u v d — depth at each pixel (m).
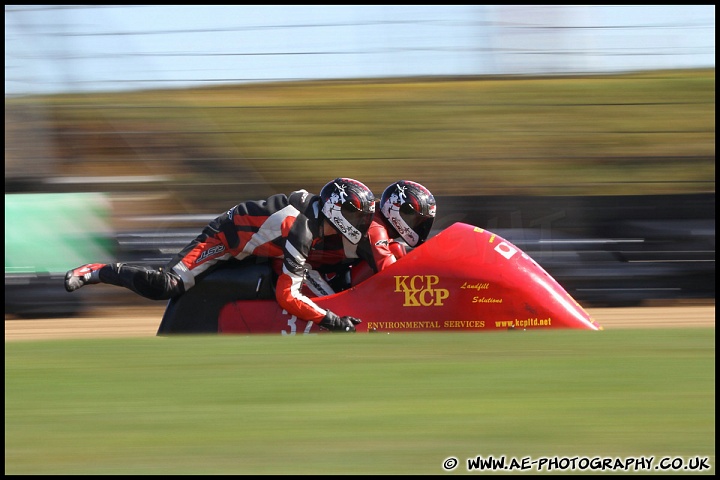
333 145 34.59
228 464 9.38
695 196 27.92
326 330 19.38
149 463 9.43
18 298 27.31
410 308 19.44
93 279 20.33
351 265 21.48
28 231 27.47
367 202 19.61
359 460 9.47
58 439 10.12
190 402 11.48
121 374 12.99
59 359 14.18
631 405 11.16
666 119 35.06
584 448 9.75
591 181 31.89
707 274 27.89
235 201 32.56
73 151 32.94
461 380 12.35
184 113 35.72
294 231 19.44
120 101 35.66
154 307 28.20
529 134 34.16
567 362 13.57
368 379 12.48
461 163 33.53
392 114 36.47
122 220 28.81
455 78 38.84
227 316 20.14
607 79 38.31
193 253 20.31
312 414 10.88
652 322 23.58
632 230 28.16
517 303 19.27
